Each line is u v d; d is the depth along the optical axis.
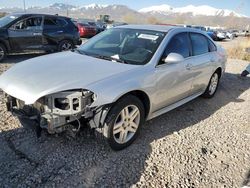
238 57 14.38
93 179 3.10
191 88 5.09
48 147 3.62
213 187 3.16
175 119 4.93
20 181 2.97
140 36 4.50
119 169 3.31
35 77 3.39
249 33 20.16
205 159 3.70
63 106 3.17
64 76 3.37
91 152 3.59
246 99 6.57
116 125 3.54
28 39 9.70
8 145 3.60
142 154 3.67
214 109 5.67
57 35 10.52
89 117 3.32
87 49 4.59
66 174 3.14
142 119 3.92
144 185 3.08
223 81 8.22
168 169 3.40
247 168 3.58
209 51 5.71
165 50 4.24
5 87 3.43
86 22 25.94
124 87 3.42
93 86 3.21
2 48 9.09
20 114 3.48
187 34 4.97
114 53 4.25
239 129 4.76
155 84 3.95
